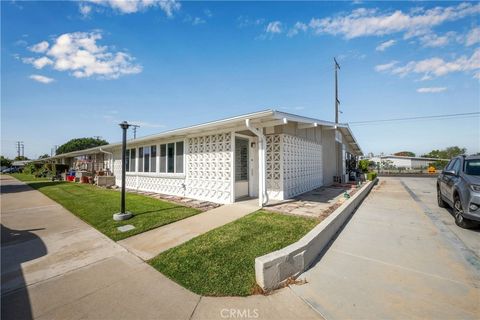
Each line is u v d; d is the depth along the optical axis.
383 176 28.27
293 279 3.02
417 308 2.43
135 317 2.34
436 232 5.03
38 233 5.10
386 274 3.17
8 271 3.37
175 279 3.06
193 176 9.24
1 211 7.45
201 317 2.32
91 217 6.33
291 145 9.04
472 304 2.49
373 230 5.19
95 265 3.52
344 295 2.68
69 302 2.61
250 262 3.44
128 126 6.36
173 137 10.23
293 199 8.36
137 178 12.93
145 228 5.22
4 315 2.40
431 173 30.42
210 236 4.54
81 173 17.67
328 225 4.43
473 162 5.60
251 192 8.94
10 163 67.31
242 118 6.51
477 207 4.84
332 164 14.63
